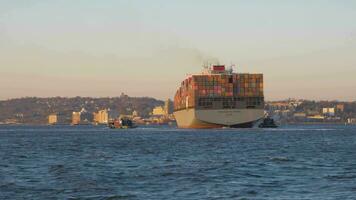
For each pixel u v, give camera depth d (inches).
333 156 6176.2
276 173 4414.4
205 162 5418.3
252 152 6884.8
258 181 3917.3
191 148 7785.4
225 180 3978.8
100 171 4626.0
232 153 6712.6
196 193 3390.7
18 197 3284.9
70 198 3240.7
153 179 4052.7
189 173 4409.5
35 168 4931.1
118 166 5073.8
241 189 3543.3
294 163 5285.4
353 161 5482.3
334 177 4104.3
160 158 5979.3
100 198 3235.7
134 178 4119.1
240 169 4724.4
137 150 7455.7
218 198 3206.2
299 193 3361.2
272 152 6884.8
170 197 3253.0
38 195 3353.8
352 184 3718.0
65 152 7194.9
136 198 3225.9
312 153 6688.0
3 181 3971.5
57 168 4886.8
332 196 3228.3
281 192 3408.0
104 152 7111.2
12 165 5251.0
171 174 4345.5
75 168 4901.6
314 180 3946.9
